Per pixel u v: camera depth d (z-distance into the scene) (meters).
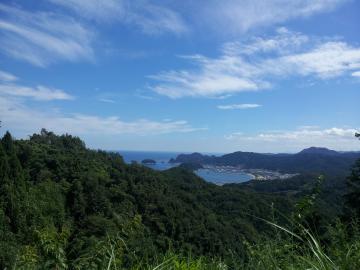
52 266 3.06
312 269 2.62
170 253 3.41
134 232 3.71
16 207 16.22
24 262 3.08
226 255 3.44
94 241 3.33
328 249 3.10
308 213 3.30
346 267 2.66
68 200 34.84
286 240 3.20
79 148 58.19
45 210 21.70
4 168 30.22
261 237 3.34
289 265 2.97
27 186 33.22
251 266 3.13
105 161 49.38
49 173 42.44
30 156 45.88
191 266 3.18
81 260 3.14
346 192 8.55
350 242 3.34
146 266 3.32
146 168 47.41
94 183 36.84
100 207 26.78
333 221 3.47
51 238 3.27
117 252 3.24
